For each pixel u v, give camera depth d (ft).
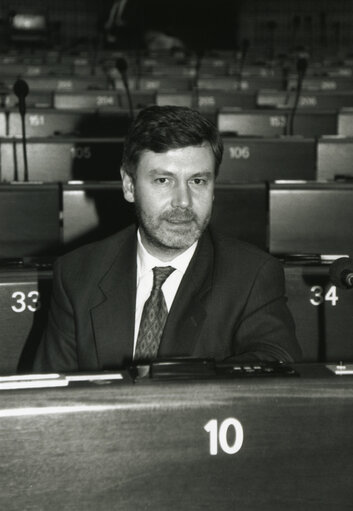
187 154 6.05
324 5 61.16
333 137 18.01
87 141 17.03
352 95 29.30
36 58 43.65
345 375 4.32
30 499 4.00
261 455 4.17
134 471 4.08
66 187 11.42
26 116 22.09
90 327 6.81
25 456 3.98
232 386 4.14
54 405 3.98
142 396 4.07
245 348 6.65
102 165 17.13
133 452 4.07
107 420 4.04
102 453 4.05
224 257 6.93
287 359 6.52
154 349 6.64
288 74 38.52
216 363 4.48
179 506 4.14
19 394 3.98
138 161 6.16
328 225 11.75
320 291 8.68
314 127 23.20
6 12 58.80
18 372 8.41
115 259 6.95
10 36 54.34
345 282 5.95
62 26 60.29
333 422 4.20
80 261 7.06
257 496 4.18
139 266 6.93
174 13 58.70
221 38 59.93
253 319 6.72
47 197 11.37
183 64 43.32
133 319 6.73
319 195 11.71
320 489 4.22
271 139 17.67
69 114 22.33
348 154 17.69
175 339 6.57
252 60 48.01
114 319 6.72
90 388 4.06
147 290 6.86
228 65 42.80
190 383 4.13
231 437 4.15
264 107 25.18
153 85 34.60
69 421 4.00
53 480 4.01
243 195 11.80
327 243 11.76
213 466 4.14
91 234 11.45
